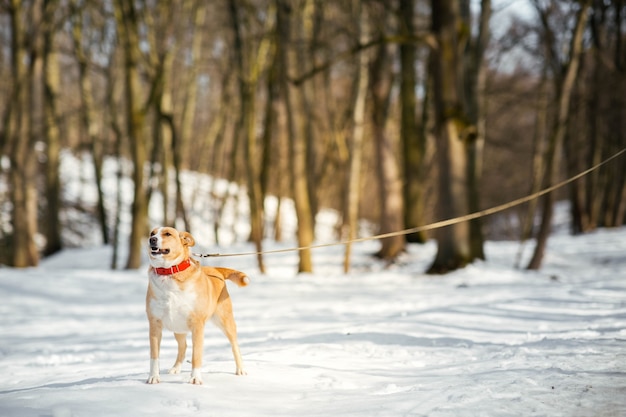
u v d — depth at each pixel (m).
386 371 7.04
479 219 23.56
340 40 32.06
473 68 24.08
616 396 5.19
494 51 32.00
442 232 20.92
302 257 22.62
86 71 32.56
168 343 9.67
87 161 47.72
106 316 14.23
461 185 20.70
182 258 6.24
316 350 8.32
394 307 13.46
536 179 28.27
